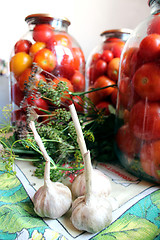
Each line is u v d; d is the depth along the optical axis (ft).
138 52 0.97
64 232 0.76
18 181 1.04
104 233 0.75
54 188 0.82
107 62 1.56
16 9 2.59
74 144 1.15
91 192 0.77
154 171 0.97
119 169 1.22
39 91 1.08
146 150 0.97
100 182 0.91
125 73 1.08
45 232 0.72
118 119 1.19
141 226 0.78
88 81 1.79
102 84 1.49
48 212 0.78
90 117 1.38
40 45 1.23
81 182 0.93
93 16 2.63
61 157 1.10
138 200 0.91
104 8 2.50
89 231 0.75
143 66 0.93
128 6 2.27
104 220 0.74
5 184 1.01
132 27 2.30
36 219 0.80
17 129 1.23
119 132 1.16
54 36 1.27
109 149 1.30
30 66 1.22
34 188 0.98
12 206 0.85
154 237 0.73
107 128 1.36
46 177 0.81
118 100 1.21
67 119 1.10
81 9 2.72
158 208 0.86
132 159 1.05
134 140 1.03
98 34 2.64
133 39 1.07
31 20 1.37
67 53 1.26
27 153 1.22
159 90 0.89
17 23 2.65
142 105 0.96
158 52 0.88
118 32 1.69
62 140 1.11
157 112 0.92
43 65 1.17
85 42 2.79
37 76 1.14
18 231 0.73
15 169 1.16
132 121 1.01
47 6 2.73
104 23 2.55
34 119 1.06
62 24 1.41
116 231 0.76
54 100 1.08
